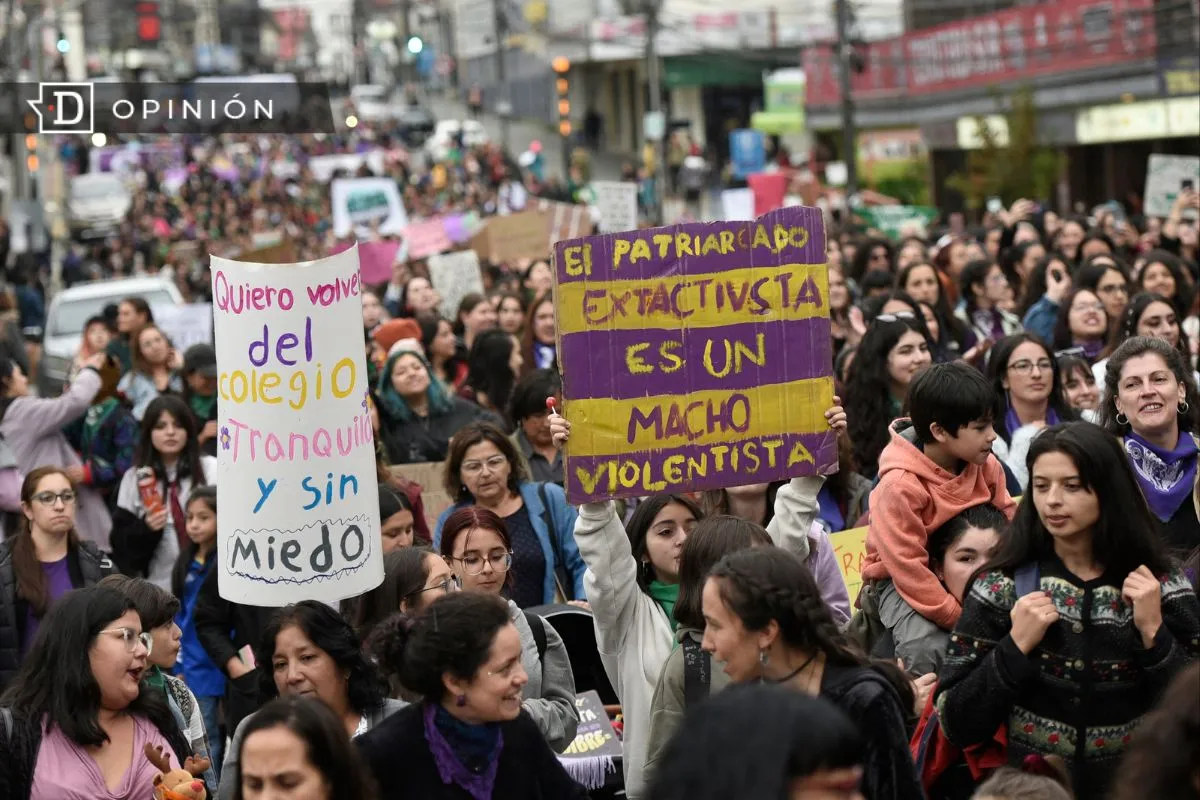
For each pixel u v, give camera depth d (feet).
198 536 35.53
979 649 21.21
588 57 250.98
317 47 548.72
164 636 25.82
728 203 95.61
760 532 21.97
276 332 23.36
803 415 24.41
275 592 23.49
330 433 23.57
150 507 39.83
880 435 34.81
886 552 24.77
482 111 318.65
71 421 44.65
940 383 24.90
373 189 96.43
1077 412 33.78
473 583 26.05
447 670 19.22
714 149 242.17
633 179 190.08
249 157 241.35
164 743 23.82
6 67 184.85
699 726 12.44
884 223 92.89
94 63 344.90
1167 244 63.05
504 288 61.98
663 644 24.11
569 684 24.86
